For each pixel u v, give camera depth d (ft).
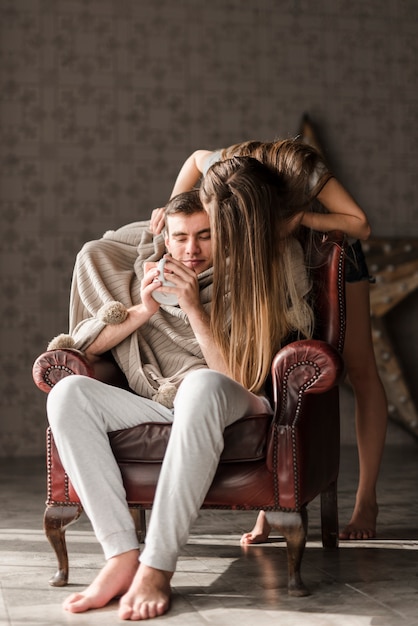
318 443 6.56
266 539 8.16
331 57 18.52
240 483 6.10
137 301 7.70
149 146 17.74
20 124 17.29
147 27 17.85
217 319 6.88
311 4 18.49
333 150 18.44
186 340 7.39
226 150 8.16
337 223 7.56
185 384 5.98
